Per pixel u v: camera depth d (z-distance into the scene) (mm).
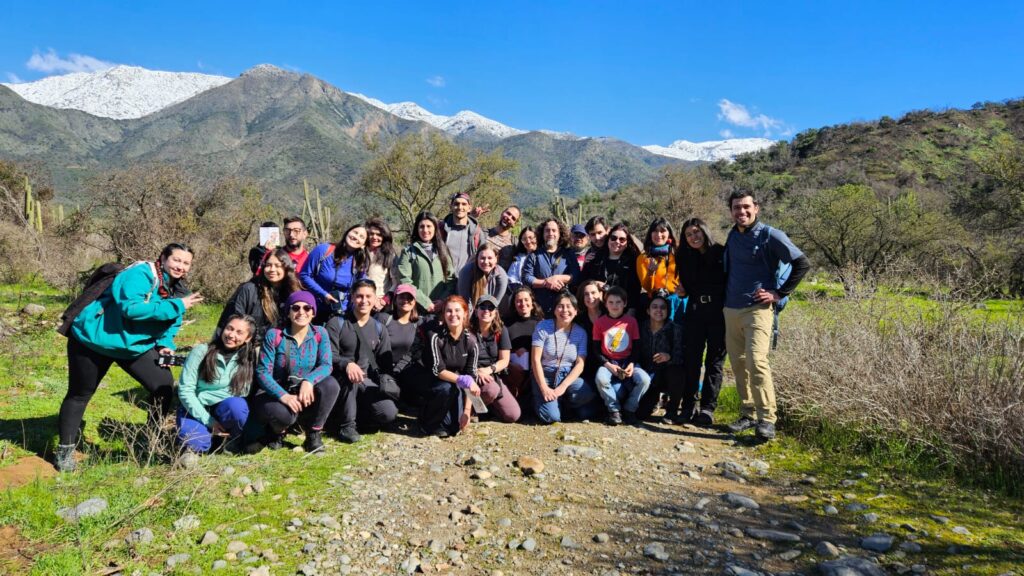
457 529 3441
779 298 4977
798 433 5309
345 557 3076
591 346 5832
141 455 4301
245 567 2971
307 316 4555
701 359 5664
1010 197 22969
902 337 5383
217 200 17469
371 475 4215
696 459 4703
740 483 4199
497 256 6344
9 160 29734
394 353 5445
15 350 7219
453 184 39781
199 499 3609
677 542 3303
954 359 4906
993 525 3502
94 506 3445
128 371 4383
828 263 27141
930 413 4781
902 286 6852
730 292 5242
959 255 18938
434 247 6496
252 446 4539
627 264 6105
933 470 4375
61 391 5844
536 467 4281
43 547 3100
